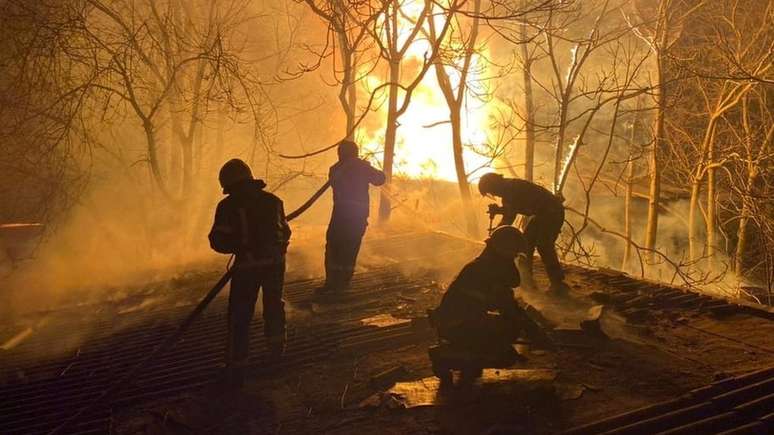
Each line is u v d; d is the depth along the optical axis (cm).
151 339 586
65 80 1037
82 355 551
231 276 444
